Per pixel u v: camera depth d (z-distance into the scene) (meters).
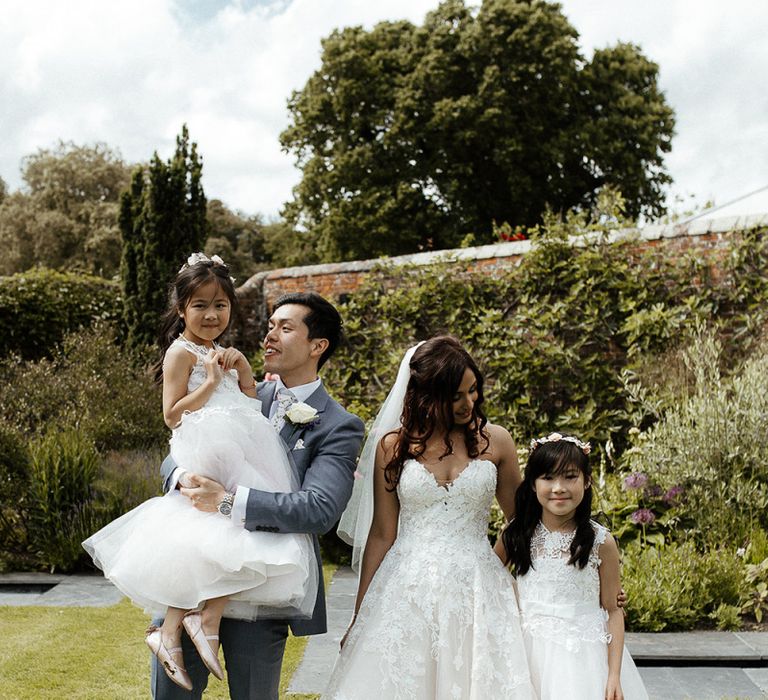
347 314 9.38
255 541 2.29
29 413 8.54
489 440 2.91
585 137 18.75
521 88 18.80
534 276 8.35
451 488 2.74
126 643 4.52
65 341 10.16
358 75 19.42
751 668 4.33
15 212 26.20
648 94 20.31
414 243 19.39
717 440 6.05
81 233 25.61
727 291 7.55
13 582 6.07
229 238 32.84
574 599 2.76
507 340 8.35
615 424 7.79
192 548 2.28
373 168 19.42
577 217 8.52
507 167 18.64
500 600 2.70
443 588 2.62
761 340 7.23
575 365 8.02
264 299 10.80
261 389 2.89
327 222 19.73
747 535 5.75
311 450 2.59
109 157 28.80
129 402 8.92
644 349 7.73
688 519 5.98
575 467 2.83
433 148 19.27
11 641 4.54
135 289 11.20
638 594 4.98
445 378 2.73
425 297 8.87
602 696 2.61
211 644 2.27
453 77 18.97
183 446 2.46
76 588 5.90
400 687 2.52
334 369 9.23
